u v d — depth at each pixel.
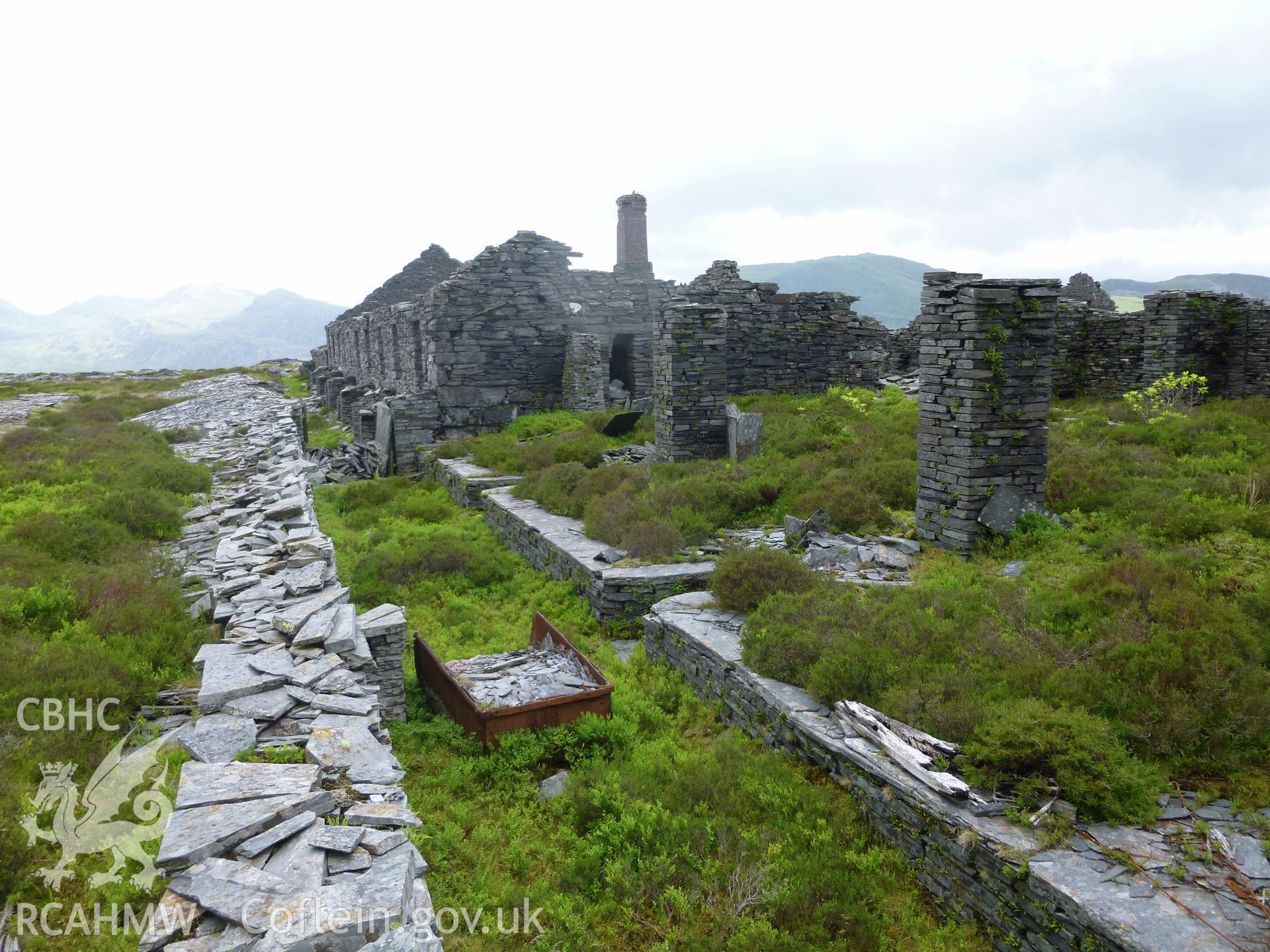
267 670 6.30
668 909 4.81
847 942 4.52
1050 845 4.44
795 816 5.57
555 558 11.95
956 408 10.16
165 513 12.46
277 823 4.36
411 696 8.01
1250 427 15.45
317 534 11.00
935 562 9.80
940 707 5.70
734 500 13.05
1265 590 6.95
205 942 3.51
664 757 6.66
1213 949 3.66
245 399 35.31
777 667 6.92
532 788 6.21
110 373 65.19
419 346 29.94
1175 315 21.80
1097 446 15.05
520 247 26.20
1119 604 6.87
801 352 23.66
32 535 10.12
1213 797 4.88
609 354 28.20
